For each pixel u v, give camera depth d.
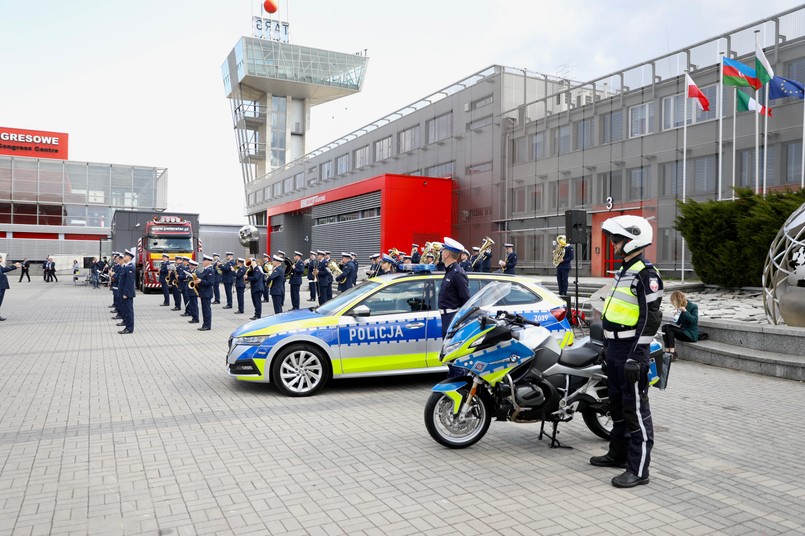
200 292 14.84
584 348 5.50
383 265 16.61
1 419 6.45
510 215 31.25
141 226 32.47
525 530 3.73
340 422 6.38
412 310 8.05
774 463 4.98
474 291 7.98
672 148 22.61
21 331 14.45
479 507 4.10
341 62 71.25
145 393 7.76
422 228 34.44
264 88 71.19
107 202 58.28
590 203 26.39
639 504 4.14
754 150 19.80
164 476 4.72
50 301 24.61
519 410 5.26
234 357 7.68
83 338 13.23
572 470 4.89
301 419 6.50
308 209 49.66
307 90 72.06
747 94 19.80
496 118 32.03
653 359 5.34
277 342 7.59
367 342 7.79
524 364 5.39
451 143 35.72
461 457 5.23
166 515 3.97
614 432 4.90
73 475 4.74
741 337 9.52
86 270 48.53
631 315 4.54
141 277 30.89
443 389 5.35
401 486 4.51
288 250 53.66
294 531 3.72
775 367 8.59
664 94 23.17
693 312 9.88
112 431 6.00
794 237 9.62
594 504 4.15
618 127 25.14
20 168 54.81
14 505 4.13
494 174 32.19
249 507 4.10
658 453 5.26
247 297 28.19
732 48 20.84
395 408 7.01
